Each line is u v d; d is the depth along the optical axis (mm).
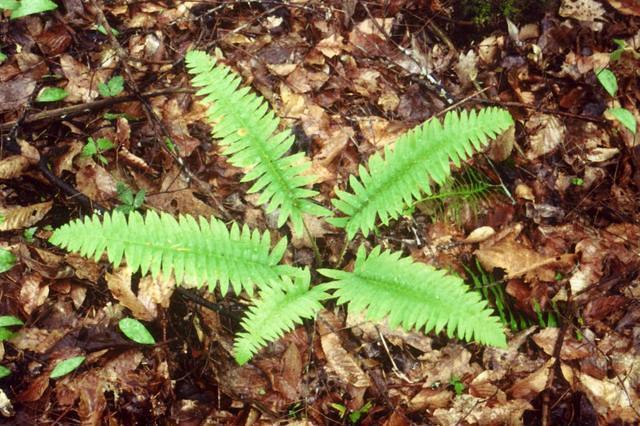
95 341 1303
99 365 1293
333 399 1350
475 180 1545
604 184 1617
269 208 1324
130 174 1467
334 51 1688
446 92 1664
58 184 1401
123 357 1303
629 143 1651
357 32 1726
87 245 1188
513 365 1410
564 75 1710
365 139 1594
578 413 1380
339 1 1744
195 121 1548
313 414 1335
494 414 1354
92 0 1626
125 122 1492
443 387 1378
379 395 1364
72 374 1274
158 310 1349
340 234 1482
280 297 1257
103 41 1621
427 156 1306
